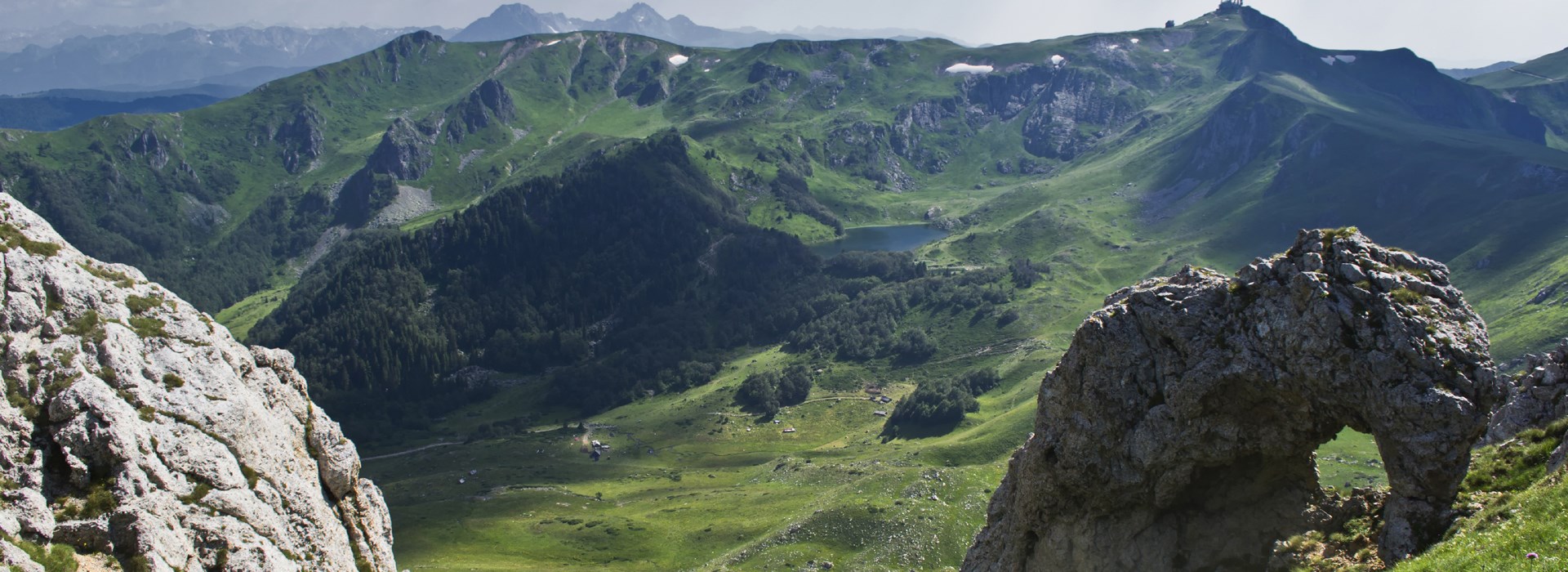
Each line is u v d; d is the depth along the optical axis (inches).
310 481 2096.5
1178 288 2081.7
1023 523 2287.2
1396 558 1675.7
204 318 2086.6
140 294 1968.5
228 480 1808.6
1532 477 1600.6
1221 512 2069.4
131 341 1840.6
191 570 1649.9
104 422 1672.0
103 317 1843.0
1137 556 2100.1
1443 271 1855.3
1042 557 2239.2
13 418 1620.3
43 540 1550.2
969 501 7869.1
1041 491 2217.0
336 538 2046.0
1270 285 1950.1
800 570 7022.6
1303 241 1958.7
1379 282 1814.7
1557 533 1245.1
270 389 2130.9
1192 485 2073.1
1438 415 1670.8
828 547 7352.4
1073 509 2174.0
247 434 1924.2
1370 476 6028.5
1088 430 2118.6
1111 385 2105.1
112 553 1588.3
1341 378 1804.9
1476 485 1678.2
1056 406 2188.7
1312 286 1852.9
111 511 1610.5
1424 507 1707.7
